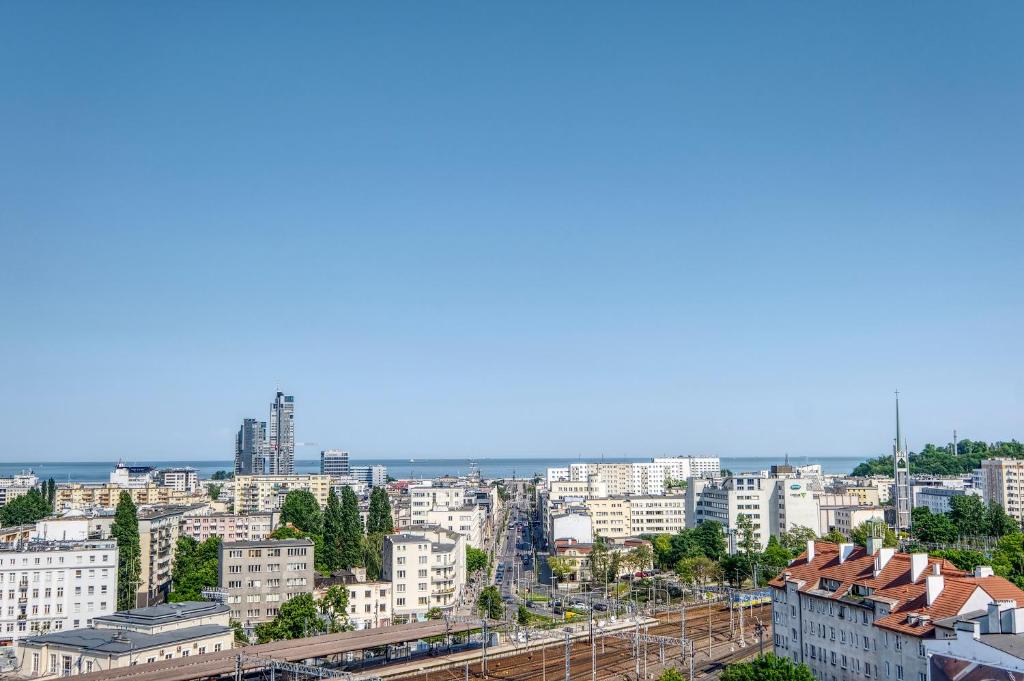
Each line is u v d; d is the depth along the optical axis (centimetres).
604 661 18712
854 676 13975
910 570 13588
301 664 16800
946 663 10425
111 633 17862
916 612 12469
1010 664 9712
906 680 12350
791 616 16100
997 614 11000
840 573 15075
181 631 18250
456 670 18150
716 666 17825
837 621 14538
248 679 15838
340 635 17900
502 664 18675
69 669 16938
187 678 14275
